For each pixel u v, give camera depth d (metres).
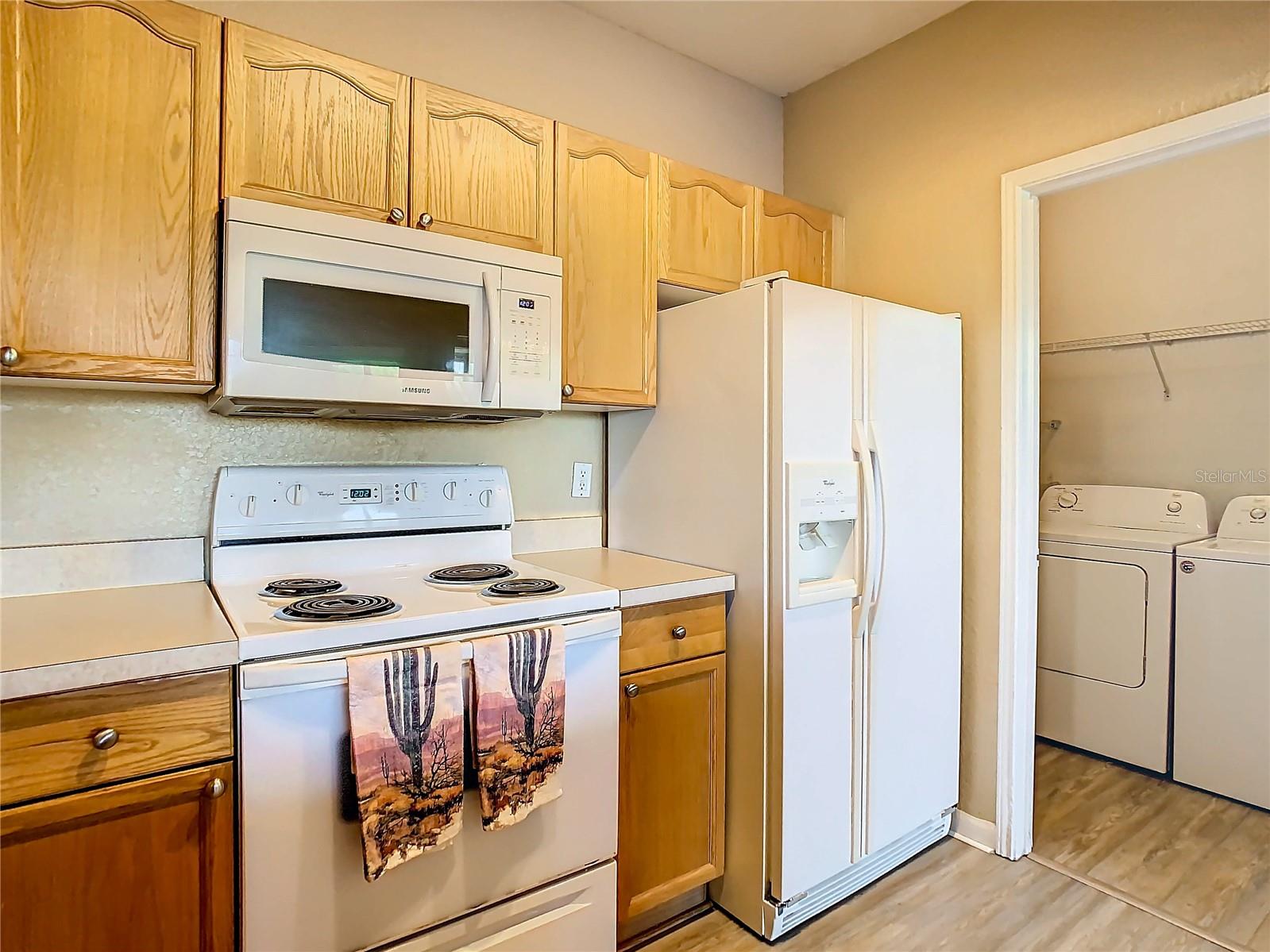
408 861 1.30
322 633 1.24
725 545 1.91
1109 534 3.10
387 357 1.54
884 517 1.94
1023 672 2.16
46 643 1.15
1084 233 3.46
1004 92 2.15
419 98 1.64
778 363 1.77
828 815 1.86
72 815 1.06
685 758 1.81
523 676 1.41
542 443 2.24
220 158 1.40
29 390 1.50
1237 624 2.53
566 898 1.55
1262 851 2.21
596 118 2.35
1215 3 1.73
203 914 1.17
